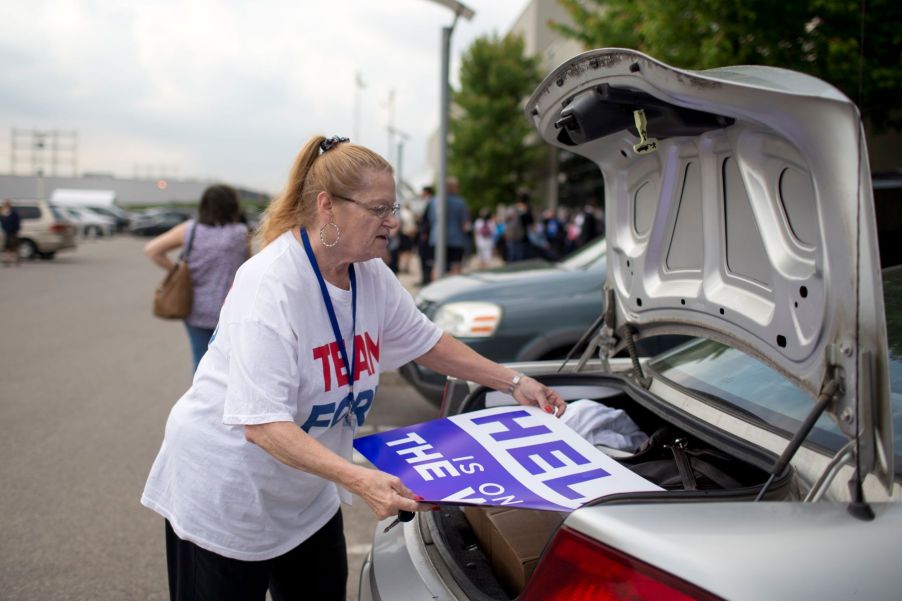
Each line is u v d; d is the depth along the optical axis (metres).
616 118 1.94
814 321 1.52
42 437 5.30
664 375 2.45
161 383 7.09
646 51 7.33
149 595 3.18
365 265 1.92
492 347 4.71
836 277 1.38
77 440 5.23
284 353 1.65
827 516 1.34
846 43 6.05
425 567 1.81
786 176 1.61
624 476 1.67
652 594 1.22
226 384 1.73
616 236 2.32
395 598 1.77
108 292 15.07
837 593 1.22
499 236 19.17
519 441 1.88
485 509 1.88
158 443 5.18
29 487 4.33
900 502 1.41
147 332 10.22
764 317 1.71
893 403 1.79
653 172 2.12
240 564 1.79
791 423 1.95
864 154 1.27
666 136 1.88
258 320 1.64
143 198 76.50
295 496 1.83
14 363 7.95
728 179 1.83
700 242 1.98
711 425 1.96
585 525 1.32
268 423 1.60
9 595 3.15
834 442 1.81
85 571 3.37
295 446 1.58
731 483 1.84
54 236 22.45
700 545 1.24
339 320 1.78
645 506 1.35
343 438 1.88
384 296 1.96
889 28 6.02
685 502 1.38
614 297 2.40
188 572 1.83
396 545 1.95
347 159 1.69
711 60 6.29
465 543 1.95
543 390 2.17
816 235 1.53
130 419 5.80
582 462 1.75
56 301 13.48
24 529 3.77
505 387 2.16
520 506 1.49
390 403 6.22
